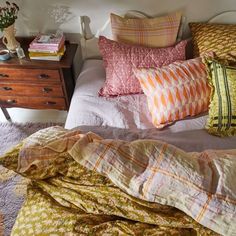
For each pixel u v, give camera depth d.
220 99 1.44
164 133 1.45
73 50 1.93
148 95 1.54
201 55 1.68
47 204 1.06
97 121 1.54
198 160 1.06
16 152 1.17
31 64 1.77
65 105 2.04
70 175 1.11
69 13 1.90
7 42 1.85
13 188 1.78
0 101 2.05
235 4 1.80
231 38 1.66
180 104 1.47
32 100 2.03
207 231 0.95
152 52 1.70
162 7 1.85
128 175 1.03
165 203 0.98
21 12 1.90
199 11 1.85
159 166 1.02
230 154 1.10
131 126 1.51
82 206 1.04
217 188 0.94
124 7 1.86
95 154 1.08
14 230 1.02
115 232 0.96
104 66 1.83
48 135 1.26
